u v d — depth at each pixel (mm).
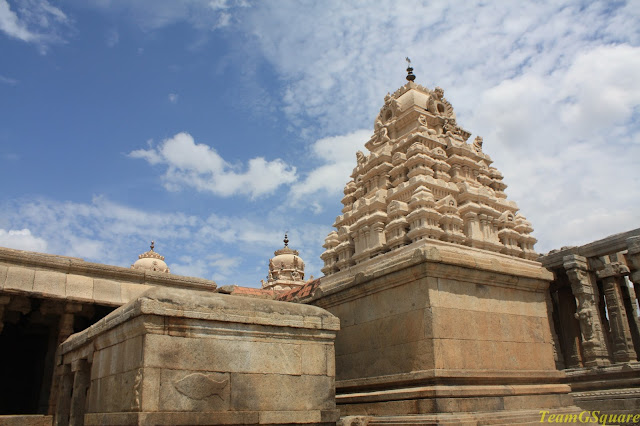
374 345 13516
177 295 8562
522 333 13820
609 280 24438
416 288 12648
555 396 13438
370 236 18953
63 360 12945
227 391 8500
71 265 16047
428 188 18406
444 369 11719
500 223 19984
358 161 22578
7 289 14219
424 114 21688
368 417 11812
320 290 15766
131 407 7875
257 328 9125
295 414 9062
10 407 18281
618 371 19672
